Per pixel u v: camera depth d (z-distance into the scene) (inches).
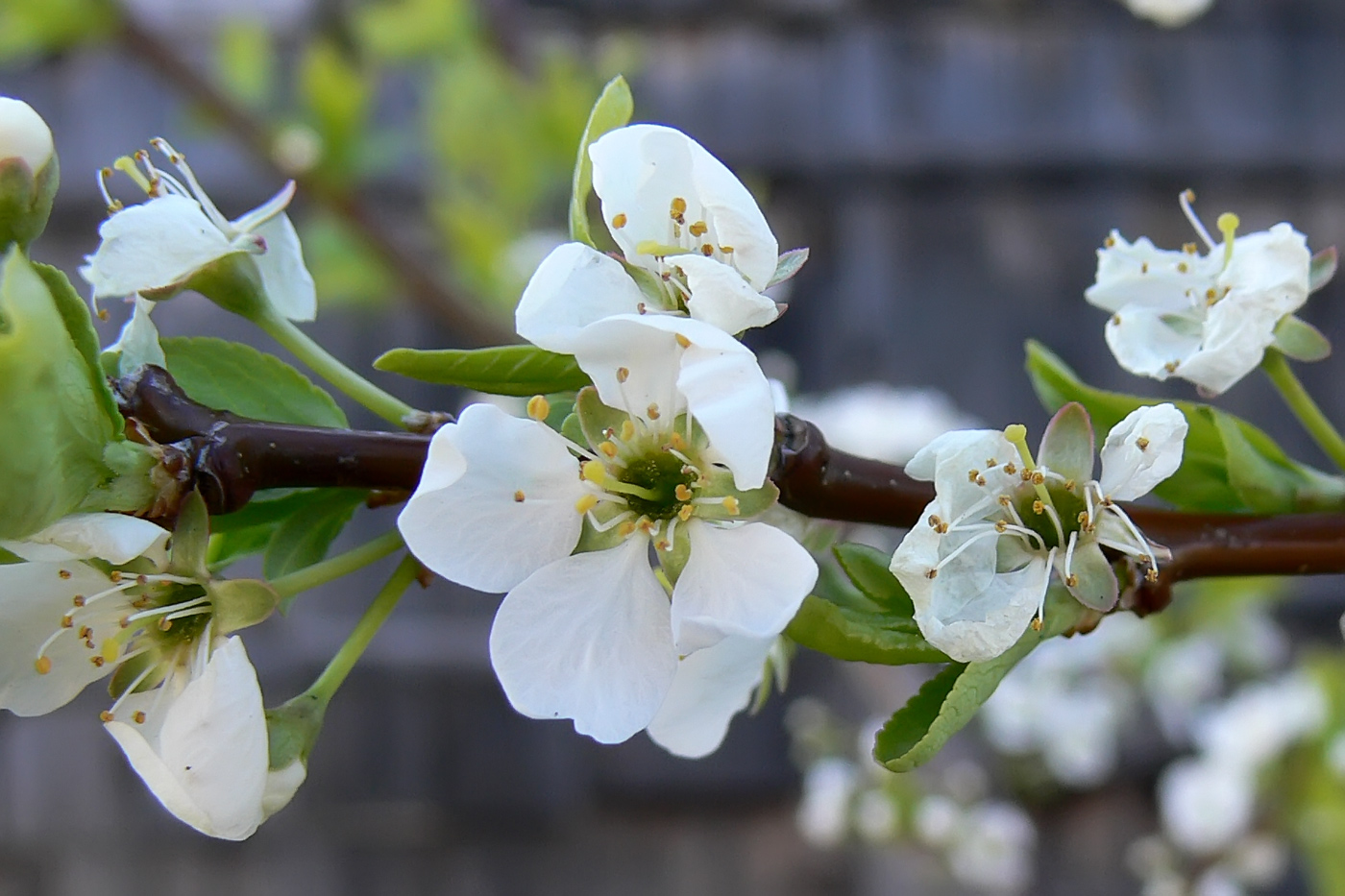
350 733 23.2
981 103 24.6
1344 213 24.9
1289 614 24.1
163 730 8.0
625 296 8.1
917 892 22.8
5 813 22.7
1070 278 24.3
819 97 24.4
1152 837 22.8
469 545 8.2
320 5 22.2
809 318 23.9
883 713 17.7
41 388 7.8
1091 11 25.1
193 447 8.2
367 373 22.7
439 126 19.6
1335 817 18.7
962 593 8.2
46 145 8.2
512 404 11.4
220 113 18.1
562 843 23.6
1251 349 8.8
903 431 17.6
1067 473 8.3
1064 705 19.8
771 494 8.3
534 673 8.2
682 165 8.3
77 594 8.2
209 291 8.6
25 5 17.4
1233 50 25.0
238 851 23.1
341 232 18.6
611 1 24.3
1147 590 8.5
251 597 8.2
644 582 8.3
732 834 23.7
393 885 23.3
